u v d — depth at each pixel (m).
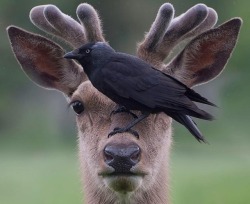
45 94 71.06
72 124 69.62
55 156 57.34
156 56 21.03
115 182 18.91
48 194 38.47
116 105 20.08
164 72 20.33
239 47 63.66
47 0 69.00
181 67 21.12
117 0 72.19
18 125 70.31
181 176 42.44
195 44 21.08
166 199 20.69
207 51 21.23
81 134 20.50
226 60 21.34
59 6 68.38
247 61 63.00
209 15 22.59
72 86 21.62
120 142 18.73
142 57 20.98
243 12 67.38
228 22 21.14
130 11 72.38
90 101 20.19
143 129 19.67
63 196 37.44
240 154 53.88
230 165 47.06
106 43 19.53
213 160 50.59
